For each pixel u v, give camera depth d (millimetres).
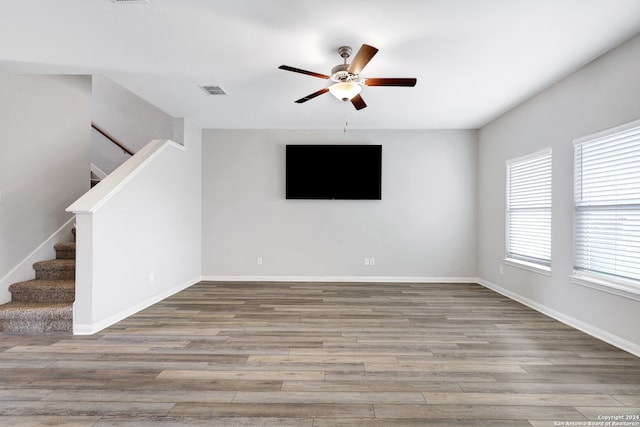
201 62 3330
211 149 6012
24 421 1889
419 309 4195
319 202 5980
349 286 5555
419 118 5277
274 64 3373
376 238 5957
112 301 3598
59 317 3246
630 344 2848
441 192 5930
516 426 1874
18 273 3654
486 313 4031
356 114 5090
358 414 1979
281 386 2293
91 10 2457
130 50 3084
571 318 3562
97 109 6500
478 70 3494
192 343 3049
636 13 2480
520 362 2676
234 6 2416
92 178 5641
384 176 5957
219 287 5445
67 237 4320
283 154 6008
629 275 2926
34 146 3865
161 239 4641
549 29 2709
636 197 2855
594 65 3250
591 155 3340
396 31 2750
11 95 3596
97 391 2211
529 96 4273
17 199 3658
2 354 2773
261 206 6012
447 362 2680
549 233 4039
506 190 4938
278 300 4625
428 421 1915
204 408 2027
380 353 2854
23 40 2900
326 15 2527
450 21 2602
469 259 5914
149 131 6492
